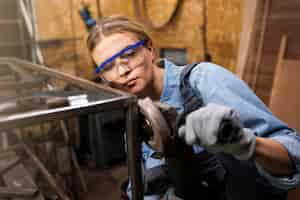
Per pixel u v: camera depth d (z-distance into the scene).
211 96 0.63
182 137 0.47
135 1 2.31
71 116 0.41
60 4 1.99
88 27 2.03
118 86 0.70
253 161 0.54
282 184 0.55
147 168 0.78
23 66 1.00
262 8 1.46
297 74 1.26
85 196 1.74
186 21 2.04
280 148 0.52
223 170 0.61
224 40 1.76
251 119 0.59
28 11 1.89
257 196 0.62
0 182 0.86
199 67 0.70
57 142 1.39
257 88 1.50
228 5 1.69
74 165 1.46
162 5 2.19
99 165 2.11
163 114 0.48
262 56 1.47
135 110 0.47
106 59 0.68
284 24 1.36
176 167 0.55
